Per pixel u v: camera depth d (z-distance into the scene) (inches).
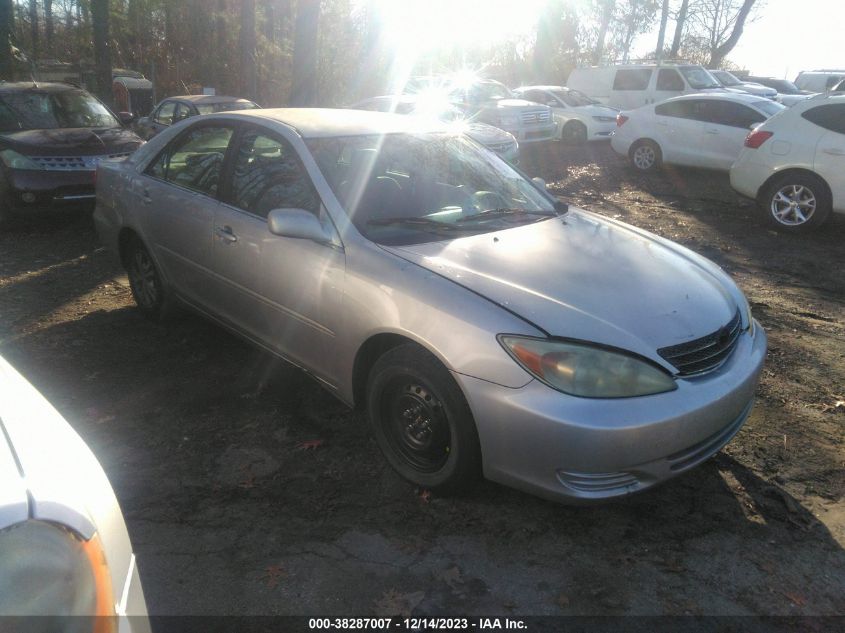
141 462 136.8
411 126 174.9
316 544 114.6
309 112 175.9
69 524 57.7
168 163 191.5
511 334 109.7
